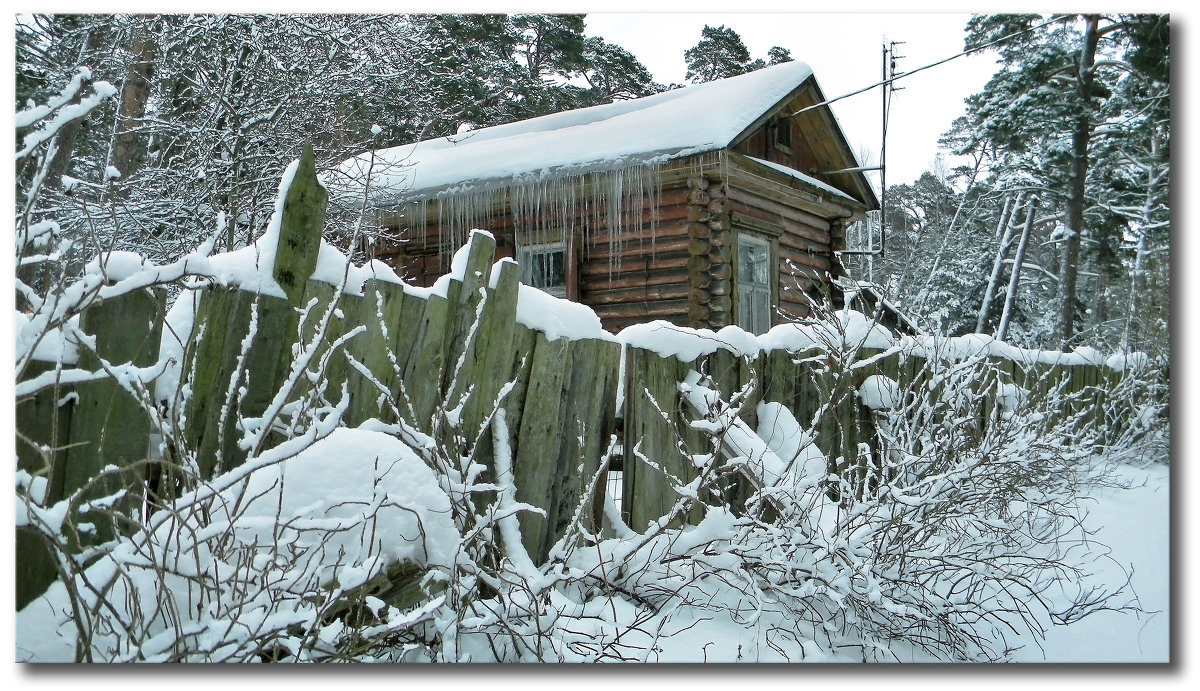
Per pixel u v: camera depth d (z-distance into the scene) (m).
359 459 2.29
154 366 2.07
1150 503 5.64
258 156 7.61
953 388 4.50
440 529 2.33
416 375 2.77
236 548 1.92
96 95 1.91
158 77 8.77
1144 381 7.86
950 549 3.50
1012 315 24.62
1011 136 17.16
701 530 3.17
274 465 2.18
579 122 11.07
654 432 3.53
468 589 2.30
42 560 1.89
